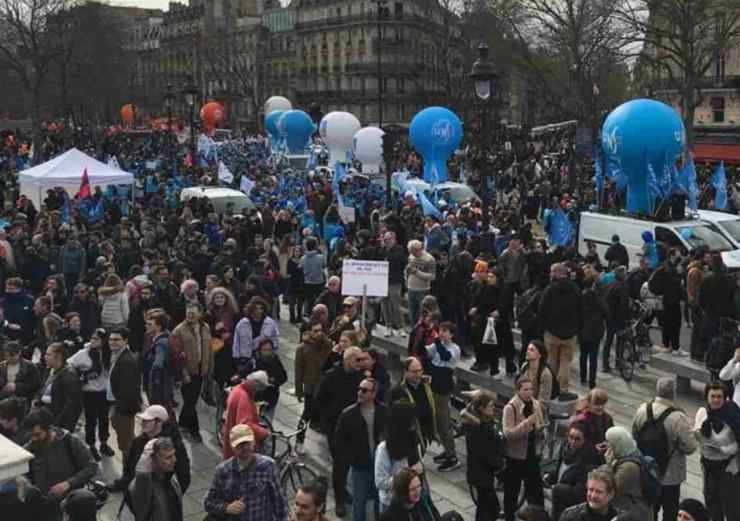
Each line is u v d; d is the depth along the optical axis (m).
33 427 7.51
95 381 11.07
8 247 17.19
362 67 96.75
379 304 16.41
